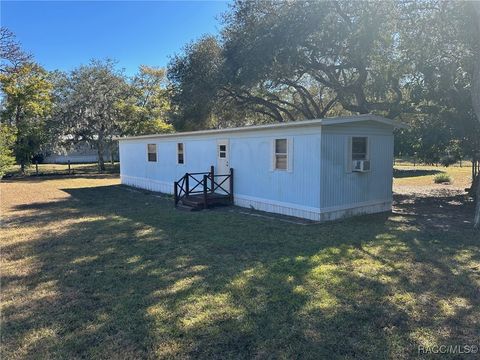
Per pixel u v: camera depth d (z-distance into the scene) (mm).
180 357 2828
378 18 10883
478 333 3123
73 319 3479
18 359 2840
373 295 3904
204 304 3734
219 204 10242
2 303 3865
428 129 11398
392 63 12180
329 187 8055
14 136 18812
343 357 2795
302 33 11516
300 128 8227
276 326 3266
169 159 13516
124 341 3070
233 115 21578
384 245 5910
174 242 6266
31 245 6234
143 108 25719
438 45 10414
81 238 6676
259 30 12250
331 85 14242
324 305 3672
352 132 8414
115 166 29047
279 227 7359
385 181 9352
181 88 18484
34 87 21984
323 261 5082
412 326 3246
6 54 19781
